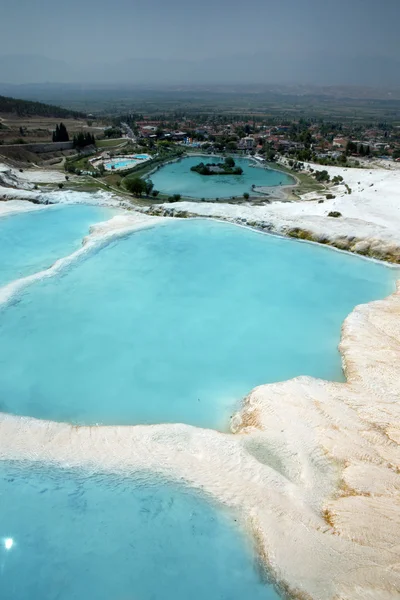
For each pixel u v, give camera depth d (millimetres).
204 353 19812
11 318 21500
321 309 23344
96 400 16672
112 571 10070
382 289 25234
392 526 10789
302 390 16031
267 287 25641
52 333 20750
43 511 11266
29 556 10359
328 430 13945
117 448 13195
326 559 10016
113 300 23734
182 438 13562
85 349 19844
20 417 14766
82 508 11336
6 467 12430
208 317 22703
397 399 15445
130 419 15641
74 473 12289
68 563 10234
